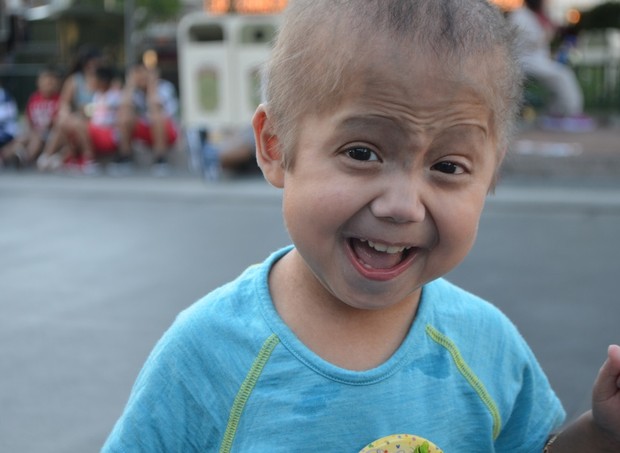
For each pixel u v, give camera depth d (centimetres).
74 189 927
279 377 126
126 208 819
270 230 704
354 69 110
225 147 944
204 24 952
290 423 125
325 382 126
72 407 351
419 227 117
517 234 659
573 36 1421
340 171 115
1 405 353
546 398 148
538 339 416
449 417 132
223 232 699
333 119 113
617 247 614
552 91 1130
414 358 131
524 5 1106
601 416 131
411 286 121
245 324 130
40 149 1116
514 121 125
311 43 115
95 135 1068
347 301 121
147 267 585
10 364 400
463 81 111
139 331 445
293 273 133
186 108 968
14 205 848
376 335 130
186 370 129
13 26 1819
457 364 134
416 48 109
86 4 1988
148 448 129
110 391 368
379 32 110
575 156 905
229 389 127
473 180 119
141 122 1067
